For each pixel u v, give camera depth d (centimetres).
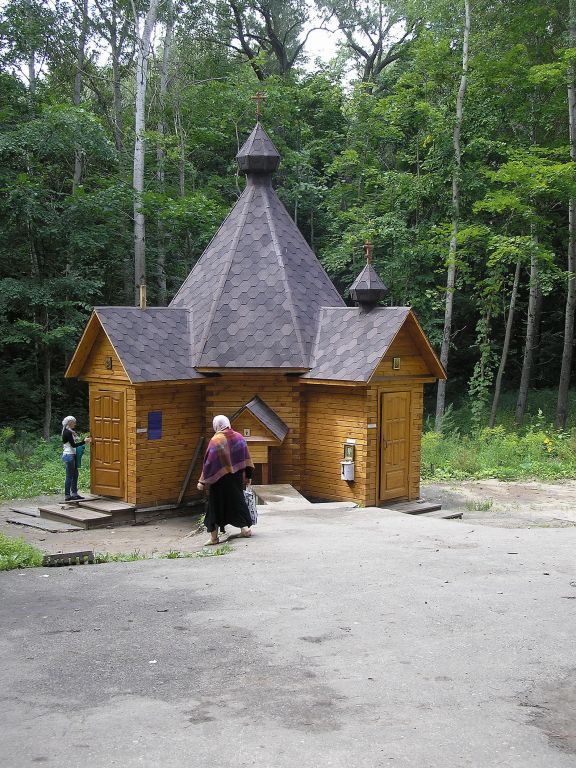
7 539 1179
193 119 3762
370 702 534
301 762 450
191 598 801
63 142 2833
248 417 1753
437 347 3744
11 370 3297
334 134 3853
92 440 1808
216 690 557
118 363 1738
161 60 3872
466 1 2923
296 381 1814
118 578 910
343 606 760
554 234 3266
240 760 453
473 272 3572
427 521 1345
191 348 1836
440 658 617
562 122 3228
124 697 547
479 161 3069
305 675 584
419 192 3125
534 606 757
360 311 1834
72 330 2828
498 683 568
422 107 2991
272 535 1184
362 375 1683
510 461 2480
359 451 1736
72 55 3722
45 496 2036
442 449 2583
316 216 3894
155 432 1759
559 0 3008
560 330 3916
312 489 1834
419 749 465
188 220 3241
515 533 1214
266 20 4509
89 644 662
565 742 477
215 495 1137
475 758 455
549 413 3362
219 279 1925
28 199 2744
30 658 629
